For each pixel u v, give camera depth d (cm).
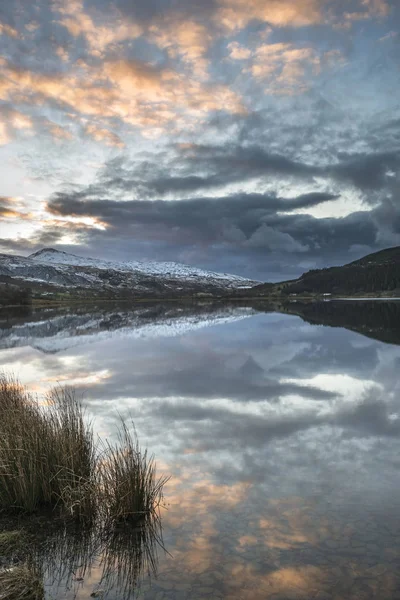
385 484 689
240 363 1964
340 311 6756
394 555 495
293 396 1309
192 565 489
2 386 1116
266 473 739
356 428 989
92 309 10225
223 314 6831
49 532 562
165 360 2106
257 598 434
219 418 1084
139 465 618
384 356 2025
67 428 719
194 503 631
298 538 534
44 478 630
